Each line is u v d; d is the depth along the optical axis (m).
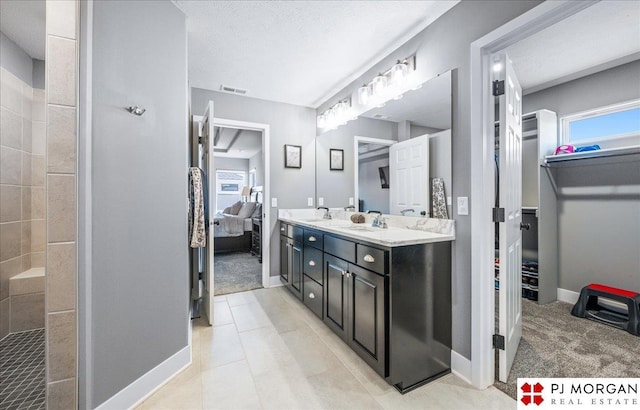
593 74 2.62
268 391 1.50
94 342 1.27
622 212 2.50
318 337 2.09
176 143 1.74
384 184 2.39
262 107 3.33
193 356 1.84
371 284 1.62
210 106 2.32
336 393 1.48
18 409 1.35
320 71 2.65
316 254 2.36
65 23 1.19
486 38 1.48
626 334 2.12
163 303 1.60
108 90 1.34
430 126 1.87
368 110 2.60
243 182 8.63
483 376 1.52
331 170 3.27
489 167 1.54
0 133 2.04
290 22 1.92
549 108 2.93
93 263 1.27
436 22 1.84
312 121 3.63
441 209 1.80
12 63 2.14
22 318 2.17
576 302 2.66
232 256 5.12
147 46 1.55
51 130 1.17
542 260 2.77
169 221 1.67
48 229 1.17
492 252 1.55
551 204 2.86
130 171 1.44
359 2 1.71
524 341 2.01
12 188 2.17
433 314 1.62
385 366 1.50
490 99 1.54
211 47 2.23
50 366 1.18
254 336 2.11
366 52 2.31
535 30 1.33
